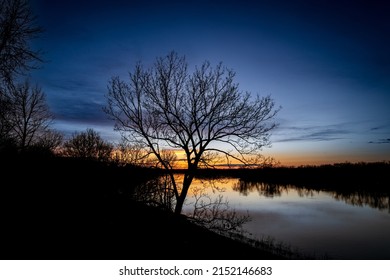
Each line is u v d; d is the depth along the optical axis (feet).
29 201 44.52
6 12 39.91
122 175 47.73
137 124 52.08
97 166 50.01
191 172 50.93
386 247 78.23
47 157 57.72
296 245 75.82
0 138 55.16
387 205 165.17
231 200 166.09
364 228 101.86
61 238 33.30
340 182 333.83
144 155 51.11
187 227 44.52
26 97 80.74
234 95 52.31
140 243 35.73
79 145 115.65
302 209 142.10
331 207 152.46
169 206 48.55
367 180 347.77
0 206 41.32
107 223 38.81
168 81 52.95
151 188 45.73
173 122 53.52
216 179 52.19
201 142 52.65
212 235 54.49
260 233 87.04
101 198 45.60
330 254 69.56
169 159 53.36
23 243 30.60
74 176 49.62
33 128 83.76
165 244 37.47
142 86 52.42
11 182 48.83
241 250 54.70
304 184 312.09
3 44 39.37
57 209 42.14
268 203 159.53
